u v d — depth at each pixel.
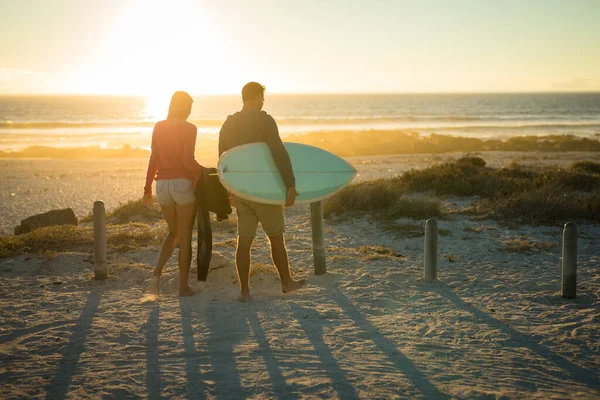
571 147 33.06
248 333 4.15
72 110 114.38
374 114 94.81
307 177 5.18
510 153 30.52
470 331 4.18
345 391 3.21
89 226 9.81
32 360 3.67
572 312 4.59
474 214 9.41
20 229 9.66
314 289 5.30
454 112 103.69
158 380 3.37
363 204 9.89
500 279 5.68
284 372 3.47
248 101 4.91
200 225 5.09
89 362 3.64
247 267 4.88
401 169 22.84
